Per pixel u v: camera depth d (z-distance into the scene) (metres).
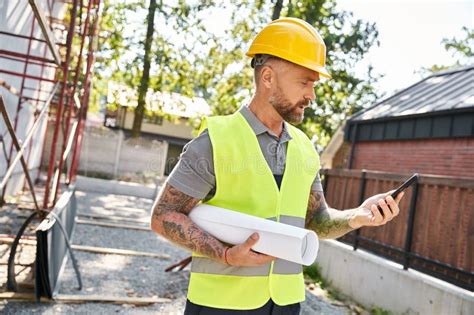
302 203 1.68
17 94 7.15
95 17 8.18
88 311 4.16
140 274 5.66
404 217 5.75
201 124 1.60
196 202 1.55
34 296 4.17
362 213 1.60
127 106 16.39
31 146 11.27
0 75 7.44
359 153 11.20
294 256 1.37
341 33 15.18
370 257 5.68
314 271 6.62
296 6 13.43
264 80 1.58
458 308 4.25
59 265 4.86
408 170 9.38
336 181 7.47
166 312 4.43
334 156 15.44
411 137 9.34
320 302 5.39
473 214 4.71
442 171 8.52
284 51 1.52
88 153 17.98
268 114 1.61
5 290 4.24
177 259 6.72
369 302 5.44
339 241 6.80
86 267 5.64
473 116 7.79
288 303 1.61
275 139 1.63
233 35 15.05
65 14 13.04
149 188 15.00
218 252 1.43
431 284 4.62
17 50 8.44
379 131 10.47
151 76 16.06
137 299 4.58
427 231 5.26
